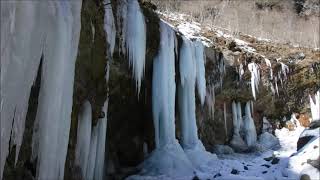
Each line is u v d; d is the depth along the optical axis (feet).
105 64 27.09
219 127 47.29
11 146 16.37
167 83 34.86
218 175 31.53
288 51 58.80
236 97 48.73
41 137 18.10
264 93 50.60
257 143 49.37
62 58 18.58
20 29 15.58
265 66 50.60
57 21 18.37
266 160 39.22
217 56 46.32
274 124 52.65
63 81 18.95
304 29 98.53
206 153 37.01
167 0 86.07
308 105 53.06
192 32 53.72
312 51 61.52
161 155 33.17
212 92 45.39
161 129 34.78
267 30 90.43
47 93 18.02
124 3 30.53
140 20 31.40
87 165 26.61
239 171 33.53
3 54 14.61
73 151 24.43
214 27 65.57
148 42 33.63
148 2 37.17
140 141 36.91
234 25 82.17
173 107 35.32
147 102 36.17
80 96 24.54
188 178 30.83
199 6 92.84
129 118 35.70
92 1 24.49
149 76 35.40
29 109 19.53
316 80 52.80
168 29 36.19
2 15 14.44
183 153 34.32
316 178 27.12
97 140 28.17
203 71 41.29
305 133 36.32
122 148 35.76
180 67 38.22
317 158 28.86
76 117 24.72
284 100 52.47
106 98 28.32
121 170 34.19
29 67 16.39
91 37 24.41
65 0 19.48
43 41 17.43
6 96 15.02
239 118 49.49
